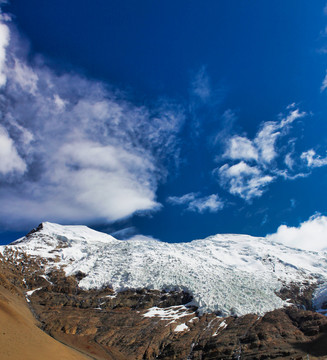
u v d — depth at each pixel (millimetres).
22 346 57219
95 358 77000
